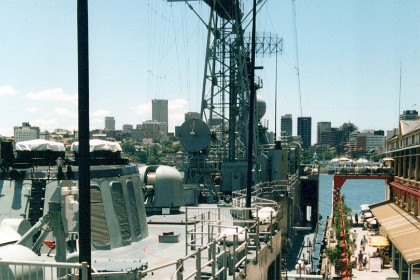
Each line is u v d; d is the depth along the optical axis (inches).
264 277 652.7
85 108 280.8
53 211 346.3
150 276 480.1
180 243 663.8
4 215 570.6
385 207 2080.5
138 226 673.0
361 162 3006.9
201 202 1398.9
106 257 565.3
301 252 1521.9
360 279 1434.5
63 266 240.1
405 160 1897.1
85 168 278.8
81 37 280.2
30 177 587.5
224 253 434.3
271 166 1599.4
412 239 1310.3
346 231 1840.6
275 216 721.0
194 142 1370.6
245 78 1545.3
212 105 1541.6
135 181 683.4
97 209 596.7
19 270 294.8
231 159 1588.3
